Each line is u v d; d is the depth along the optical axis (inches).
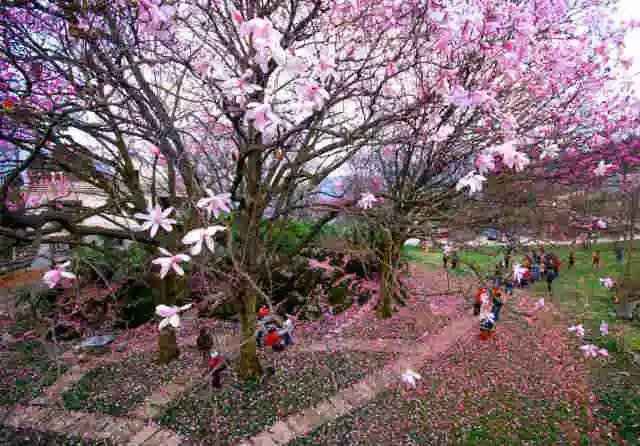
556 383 317.7
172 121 146.3
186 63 130.6
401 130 220.8
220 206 89.1
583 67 206.1
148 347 366.3
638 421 262.4
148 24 113.4
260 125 80.7
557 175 207.6
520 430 259.1
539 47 184.7
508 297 535.5
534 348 381.1
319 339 389.7
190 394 278.5
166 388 290.7
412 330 407.8
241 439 241.0
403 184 229.0
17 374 308.5
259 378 299.1
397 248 199.2
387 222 168.7
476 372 331.9
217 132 202.1
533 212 211.8
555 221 225.3
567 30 199.5
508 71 141.3
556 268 546.0
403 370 331.9
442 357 356.2
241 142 198.5
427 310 453.1
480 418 270.7
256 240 226.4
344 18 164.9
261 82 130.0
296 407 273.1
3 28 144.4
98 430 247.0
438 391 301.0
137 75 164.7
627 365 343.6
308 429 252.5
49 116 123.6
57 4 115.9
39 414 264.1
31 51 157.0
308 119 156.3
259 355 345.1
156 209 77.7
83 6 113.8
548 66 195.8
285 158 213.0
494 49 139.3
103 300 405.1
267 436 244.4
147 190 297.4
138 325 418.9
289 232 458.3
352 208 179.9
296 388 294.5
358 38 180.1
